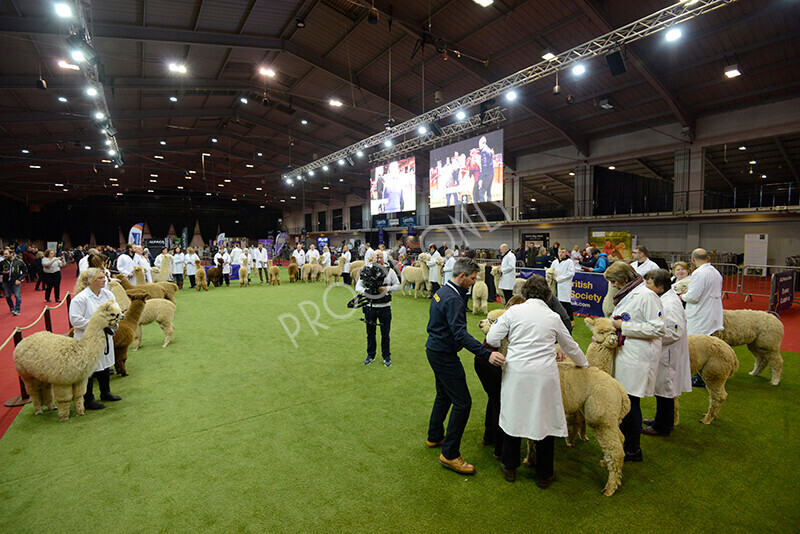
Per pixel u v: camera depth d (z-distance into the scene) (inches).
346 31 505.7
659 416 133.4
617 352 124.4
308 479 110.0
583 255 507.8
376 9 414.0
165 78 592.1
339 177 1233.4
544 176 925.2
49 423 145.5
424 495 102.7
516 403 101.0
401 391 176.4
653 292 118.8
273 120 845.2
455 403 112.5
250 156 1096.2
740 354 230.1
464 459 121.0
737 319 179.3
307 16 478.3
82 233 1620.3
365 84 625.3
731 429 138.4
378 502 100.0
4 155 837.2
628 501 100.2
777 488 105.0
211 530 90.2
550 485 106.6
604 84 553.0
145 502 100.4
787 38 419.8
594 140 738.2
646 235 715.4
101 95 503.5
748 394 168.6
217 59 562.6
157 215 1727.4
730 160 811.4
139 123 772.6
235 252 691.4
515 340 103.0
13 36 408.2
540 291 105.0
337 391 176.6
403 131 639.8
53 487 106.7
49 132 753.6
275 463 118.3
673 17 330.6
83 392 151.0
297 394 173.2
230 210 1879.9
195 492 104.4
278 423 145.2
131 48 492.1
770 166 867.4
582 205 763.4
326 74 616.4
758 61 466.6
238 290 556.4
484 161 593.6
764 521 92.5
